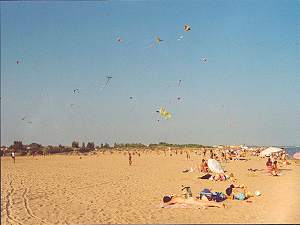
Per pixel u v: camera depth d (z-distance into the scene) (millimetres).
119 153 81812
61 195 18469
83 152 86812
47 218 13070
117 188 20469
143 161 48688
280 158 32906
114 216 12836
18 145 80688
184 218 11648
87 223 12055
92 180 25312
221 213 12102
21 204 16031
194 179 23656
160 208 13695
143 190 19312
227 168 31547
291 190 14156
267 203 12625
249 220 10477
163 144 87812
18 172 33688
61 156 73250
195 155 63406
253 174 25125
